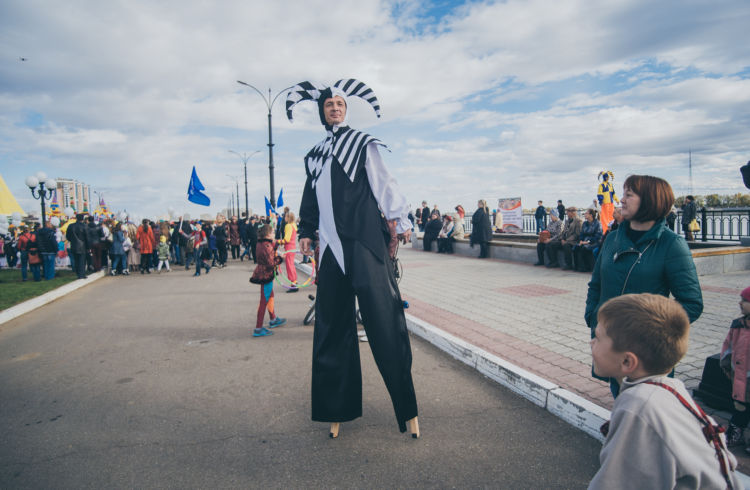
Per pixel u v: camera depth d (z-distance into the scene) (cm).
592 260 969
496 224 2138
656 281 215
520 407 333
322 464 262
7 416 342
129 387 398
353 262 267
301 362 456
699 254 877
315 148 302
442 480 241
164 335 585
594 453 266
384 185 275
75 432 311
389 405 344
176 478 250
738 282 780
